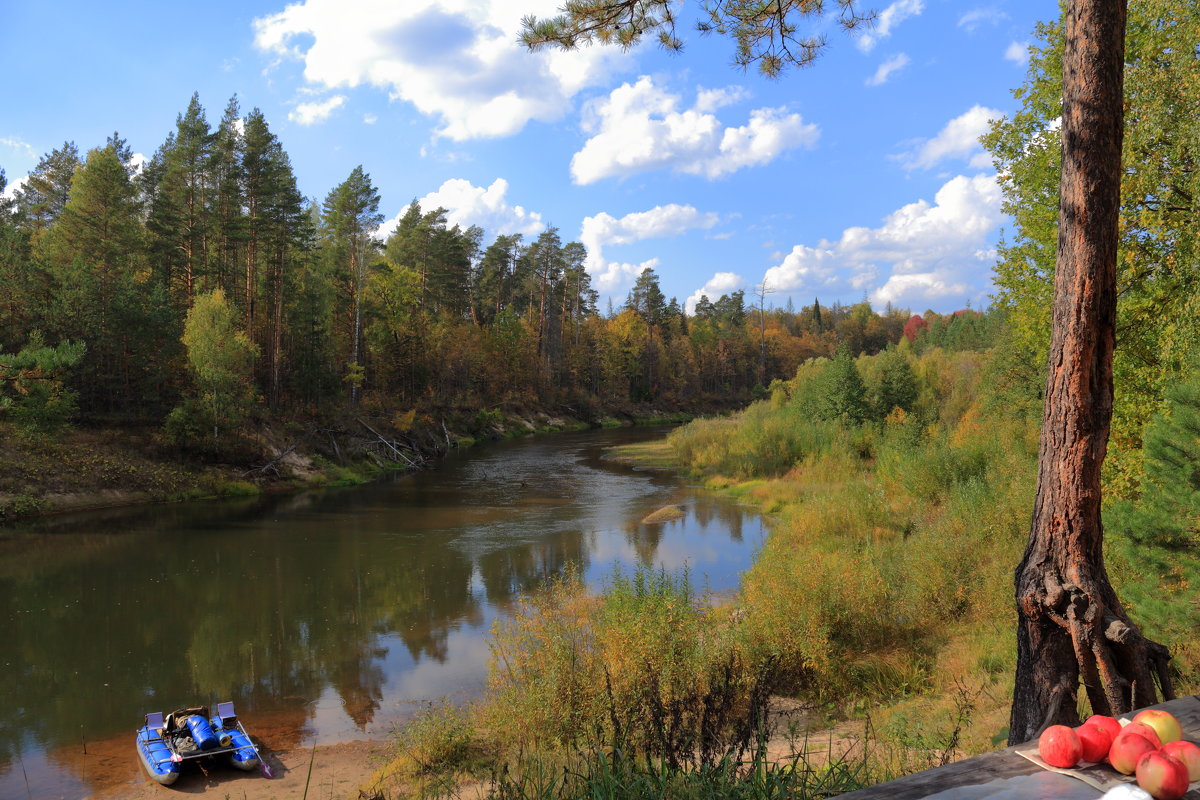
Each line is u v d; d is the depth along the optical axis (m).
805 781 3.97
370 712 12.27
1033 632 4.09
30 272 36.47
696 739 4.52
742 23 6.19
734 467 38.31
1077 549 3.98
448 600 18.25
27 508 29.50
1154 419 8.45
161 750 10.51
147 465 34.81
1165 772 1.53
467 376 72.25
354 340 56.69
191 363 38.59
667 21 6.24
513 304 96.94
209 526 27.97
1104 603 3.89
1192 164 10.11
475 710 10.84
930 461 21.84
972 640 10.91
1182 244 9.94
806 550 16.41
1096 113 3.99
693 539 23.86
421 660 14.48
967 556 13.01
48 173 55.25
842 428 38.19
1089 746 1.82
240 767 10.27
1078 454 3.98
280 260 47.50
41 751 11.16
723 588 17.77
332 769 10.22
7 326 34.44
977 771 1.80
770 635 10.53
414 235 71.56
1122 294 11.37
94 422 35.97
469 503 32.81
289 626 16.67
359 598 18.64
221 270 45.06
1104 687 3.73
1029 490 13.41
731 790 3.83
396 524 27.98
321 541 25.17
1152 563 7.78
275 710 12.49
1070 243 4.06
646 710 4.89
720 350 113.50
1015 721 4.16
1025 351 21.08
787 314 161.75
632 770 4.11
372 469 44.44
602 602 12.85
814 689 10.23
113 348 37.31
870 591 11.73
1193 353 9.10
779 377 119.56
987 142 13.70
